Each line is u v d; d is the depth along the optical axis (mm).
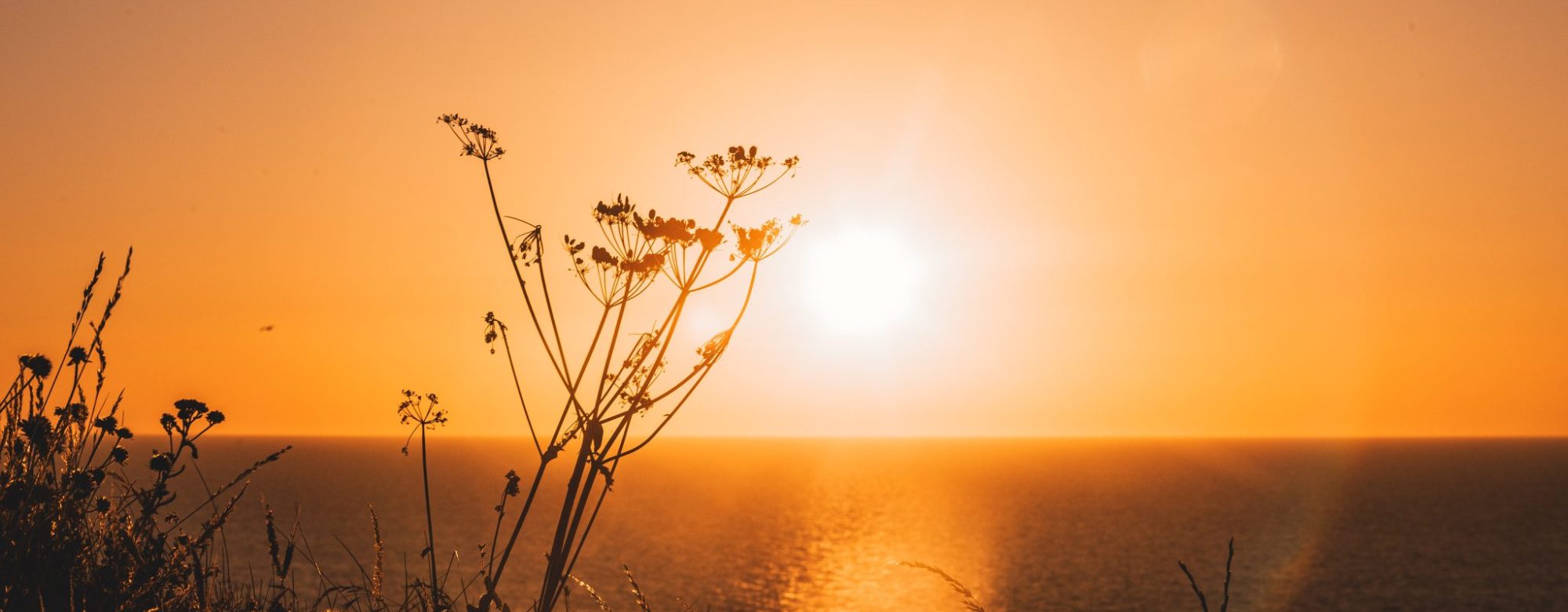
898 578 82875
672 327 3619
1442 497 167250
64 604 3016
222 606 3482
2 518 3000
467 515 106688
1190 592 79312
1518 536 115438
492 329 3520
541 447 3465
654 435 3490
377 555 3543
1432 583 86438
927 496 175250
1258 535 114938
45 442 3162
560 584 3281
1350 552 103188
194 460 3428
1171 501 162625
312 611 3488
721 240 3727
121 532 3287
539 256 3584
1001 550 102062
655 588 76312
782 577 82625
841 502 161375
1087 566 91812
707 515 138625
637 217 3686
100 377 3342
